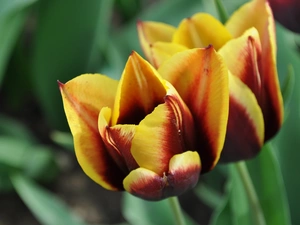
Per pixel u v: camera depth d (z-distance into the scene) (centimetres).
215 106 40
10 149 85
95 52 83
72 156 93
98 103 41
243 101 42
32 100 101
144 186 40
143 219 66
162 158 40
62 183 90
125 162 41
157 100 41
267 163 54
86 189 90
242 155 45
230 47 42
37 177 87
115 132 39
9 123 92
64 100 40
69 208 87
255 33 42
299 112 61
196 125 41
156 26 47
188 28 44
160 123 39
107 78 41
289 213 62
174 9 84
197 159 40
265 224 55
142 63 40
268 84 44
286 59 64
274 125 45
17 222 87
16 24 75
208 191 77
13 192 89
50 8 80
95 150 41
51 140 95
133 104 41
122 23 105
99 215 87
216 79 40
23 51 99
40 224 86
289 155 61
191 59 40
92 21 81
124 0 96
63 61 84
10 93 99
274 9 50
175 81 41
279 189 54
